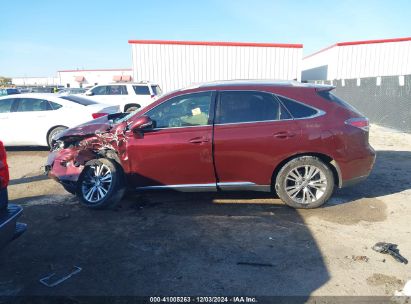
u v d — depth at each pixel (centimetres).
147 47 1988
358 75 2291
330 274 321
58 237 405
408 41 2244
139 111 480
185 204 503
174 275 323
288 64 2062
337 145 455
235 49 2022
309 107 461
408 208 479
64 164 505
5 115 891
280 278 316
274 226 425
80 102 923
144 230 420
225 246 377
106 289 304
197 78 2036
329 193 468
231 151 454
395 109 1224
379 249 360
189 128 462
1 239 291
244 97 466
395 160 760
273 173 468
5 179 312
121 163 482
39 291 303
